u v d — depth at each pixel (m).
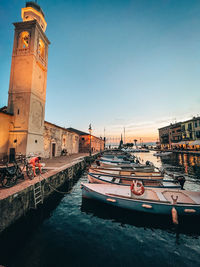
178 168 18.84
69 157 23.34
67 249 4.70
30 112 15.08
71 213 7.36
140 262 4.26
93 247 4.84
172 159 31.59
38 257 4.31
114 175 11.38
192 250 4.86
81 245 4.92
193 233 5.84
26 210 6.48
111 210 7.58
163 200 7.11
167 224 6.48
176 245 5.10
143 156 45.41
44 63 18.27
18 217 5.88
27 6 18.50
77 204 8.51
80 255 4.45
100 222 6.53
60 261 4.17
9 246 4.81
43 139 17.95
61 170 11.37
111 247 4.88
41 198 7.74
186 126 44.09
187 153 35.56
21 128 14.68
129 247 4.91
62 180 11.26
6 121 14.32
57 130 24.42
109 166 17.16
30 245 4.86
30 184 7.18
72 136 33.22
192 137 41.47
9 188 6.47
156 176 11.06
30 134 15.00
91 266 4.02
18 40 16.34
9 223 5.34
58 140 24.91
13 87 15.52
